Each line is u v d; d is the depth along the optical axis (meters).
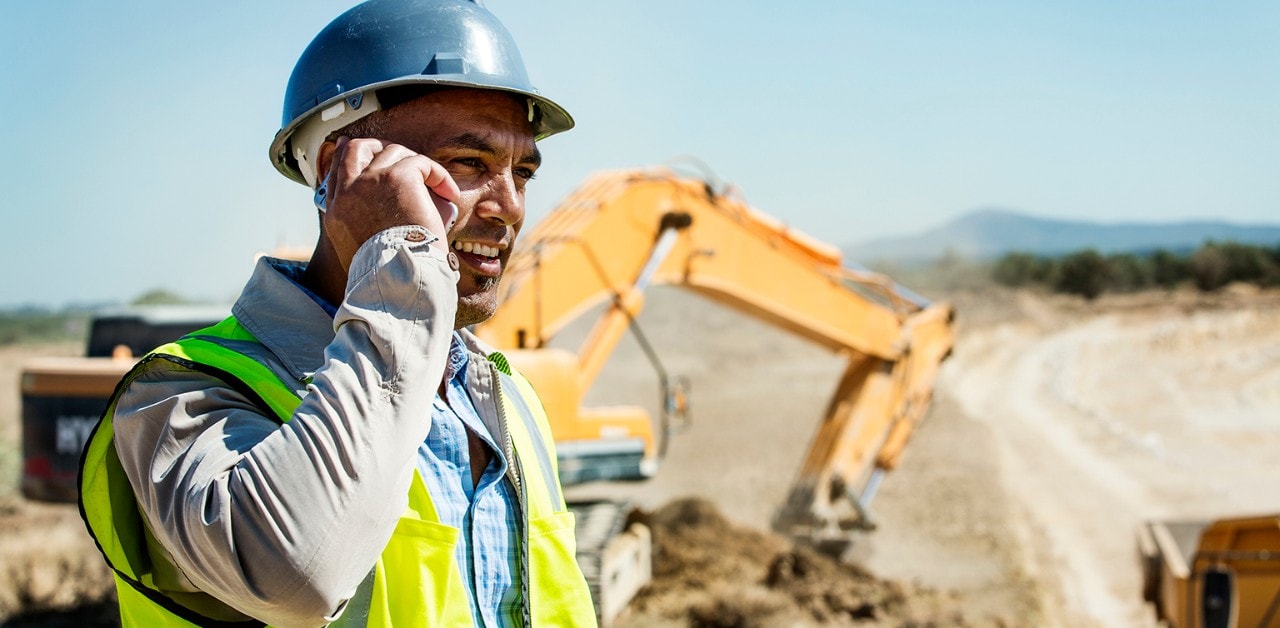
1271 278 76.31
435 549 1.47
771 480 18.80
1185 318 57.88
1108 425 26.88
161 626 1.44
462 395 1.69
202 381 1.42
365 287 1.38
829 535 10.99
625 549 9.02
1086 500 18.17
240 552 1.25
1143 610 11.74
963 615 10.46
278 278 1.56
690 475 19.25
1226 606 7.48
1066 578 12.86
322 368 1.35
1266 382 35.97
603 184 8.88
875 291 12.34
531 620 1.61
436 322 1.38
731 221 9.80
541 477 1.75
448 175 1.52
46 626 9.41
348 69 1.63
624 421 8.33
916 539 14.34
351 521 1.27
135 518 1.45
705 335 40.69
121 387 1.43
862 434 11.38
